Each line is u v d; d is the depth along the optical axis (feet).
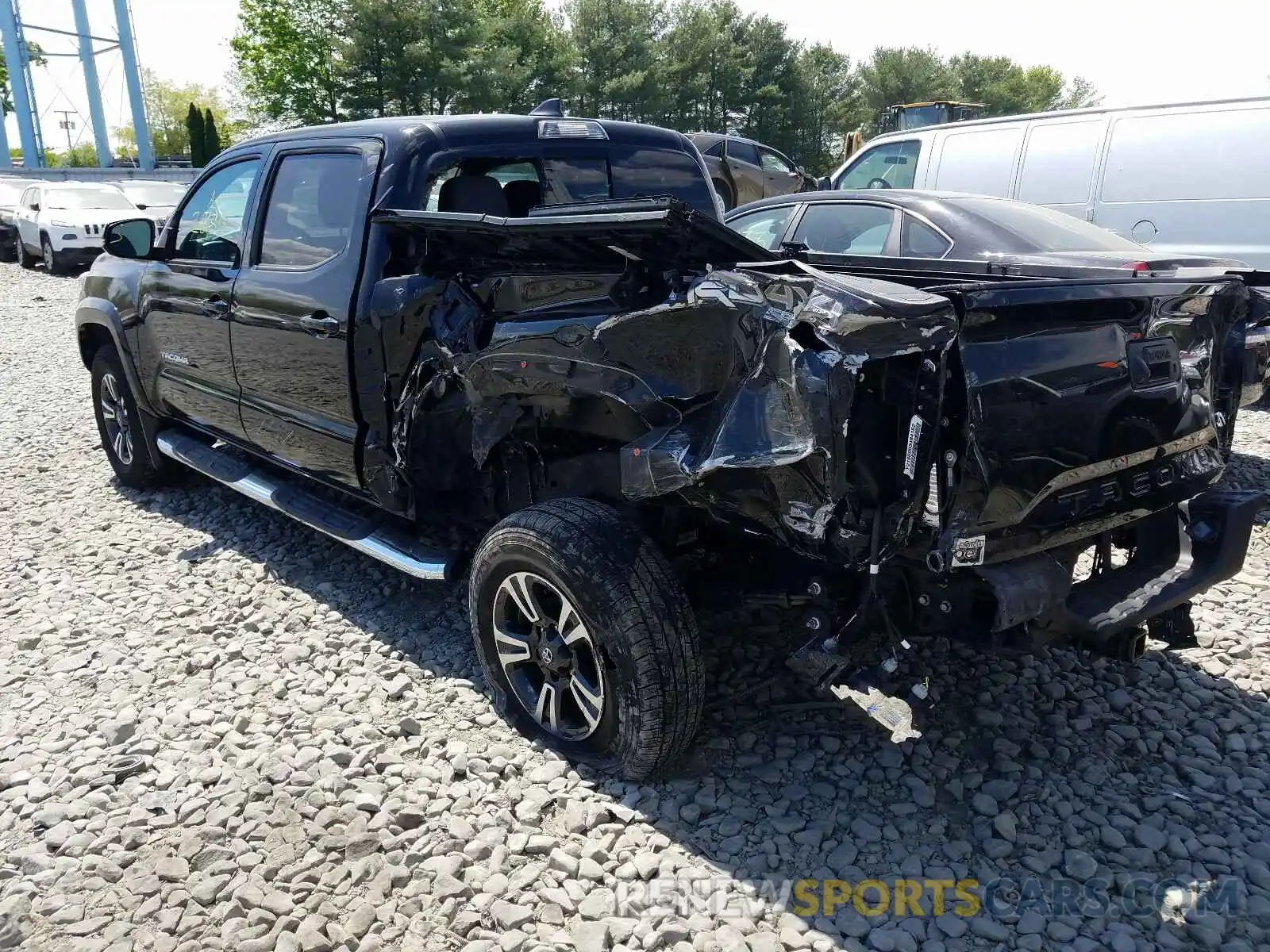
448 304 11.32
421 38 125.39
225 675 12.08
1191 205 24.59
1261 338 16.16
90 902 8.28
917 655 12.36
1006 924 7.98
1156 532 10.43
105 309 18.30
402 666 12.20
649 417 9.14
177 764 10.23
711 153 61.57
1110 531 9.93
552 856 8.67
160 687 11.85
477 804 9.50
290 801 9.53
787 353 7.91
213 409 16.11
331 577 15.02
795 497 8.11
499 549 10.02
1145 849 8.83
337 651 12.69
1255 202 23.63
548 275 10.14
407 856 8.73
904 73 210.38
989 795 9.61
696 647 9.25
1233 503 10.06
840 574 8.93
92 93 116.88
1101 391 8.86
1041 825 9.21
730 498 8.56
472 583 10.60
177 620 13.60
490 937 7.89
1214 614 13.58
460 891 8.30
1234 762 10.25
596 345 9.43
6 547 16.51
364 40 123.03
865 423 7.82
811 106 186.50
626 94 153.89
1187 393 9.95
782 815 9.32
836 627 8.88
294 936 7.85
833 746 10.45
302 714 11.17
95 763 10.22
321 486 16.21
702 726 9.87
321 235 13.14
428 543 12.63
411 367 11.73
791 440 7.95
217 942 7.83
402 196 12.19
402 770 10.02
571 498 9.98
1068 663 12.25
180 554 16.02
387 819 9.21
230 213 15.39
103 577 15.19
